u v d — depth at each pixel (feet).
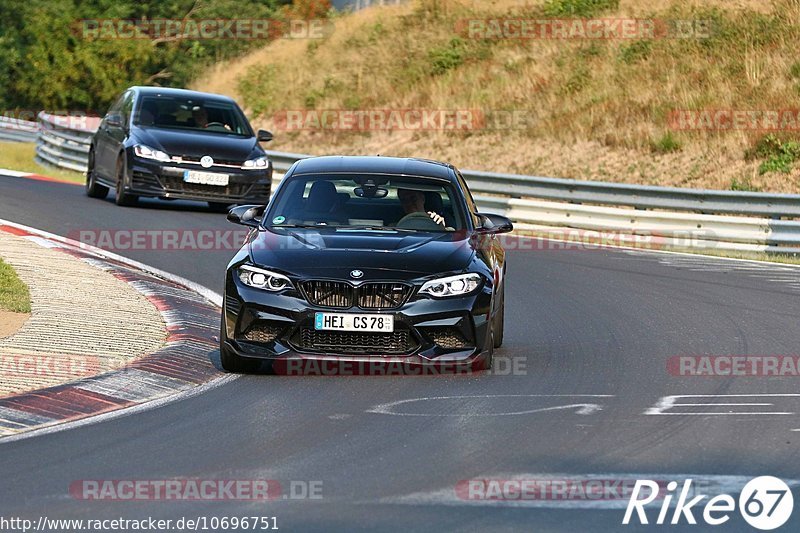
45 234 186.60
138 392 99.25
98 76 477.77
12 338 111.86
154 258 175.83
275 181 288.92
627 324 142.51
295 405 96.37
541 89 376.07
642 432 88.89
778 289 174.29
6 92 482.69
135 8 522.06
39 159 338.95
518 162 338.95
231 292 108.58
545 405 98.12
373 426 89.30
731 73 353.51
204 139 230.07
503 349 124.47
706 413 96.43
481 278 109.81
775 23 374.63
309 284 106.83
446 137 366.02
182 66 504.02
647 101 348.18
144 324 125.29
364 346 106.73
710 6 395.75
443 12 456.45
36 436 84.43
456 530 64.13
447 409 95.61
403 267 108.06
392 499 70.03
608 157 327.47
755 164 305.32
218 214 231.71
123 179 226.99
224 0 523.70
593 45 392.27
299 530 63.98
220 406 95.55
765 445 85.56
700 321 145.59
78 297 135.23
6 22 499.92
